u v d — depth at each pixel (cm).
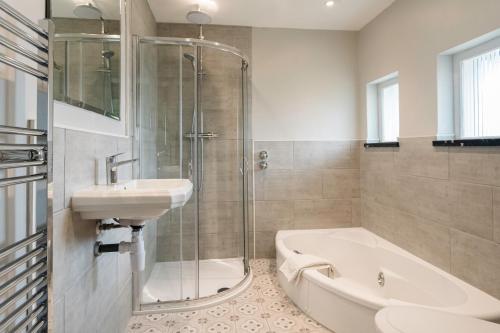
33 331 67
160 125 220
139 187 149
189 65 223
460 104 178
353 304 152
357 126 281
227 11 241
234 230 248
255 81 271
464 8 161
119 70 163
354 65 280
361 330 149
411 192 207
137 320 173
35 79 78
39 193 72
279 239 248
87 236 112
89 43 124
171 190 106
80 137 108
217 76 233
